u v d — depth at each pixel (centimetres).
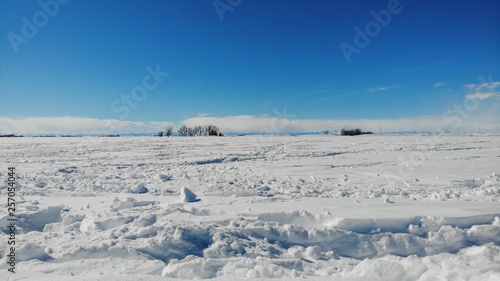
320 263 470
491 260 412
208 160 1755
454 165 1523
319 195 882
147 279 356
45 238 498
